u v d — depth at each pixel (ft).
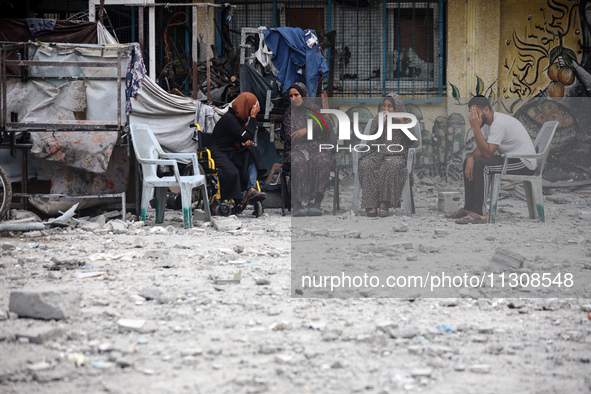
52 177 42.83
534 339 17.89
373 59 68.13
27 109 41.55
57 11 64.34
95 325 18.75
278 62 54.75
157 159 40.96
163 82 58.75
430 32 68.54
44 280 24.77
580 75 69.72
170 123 50.80
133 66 42.14
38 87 41.63
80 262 27.45
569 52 69.67
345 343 17.31
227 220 40.47
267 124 55.88
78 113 42.22
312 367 15.48
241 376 14.84
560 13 69.36
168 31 63.62
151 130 47.96
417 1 68.08
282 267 27.45
